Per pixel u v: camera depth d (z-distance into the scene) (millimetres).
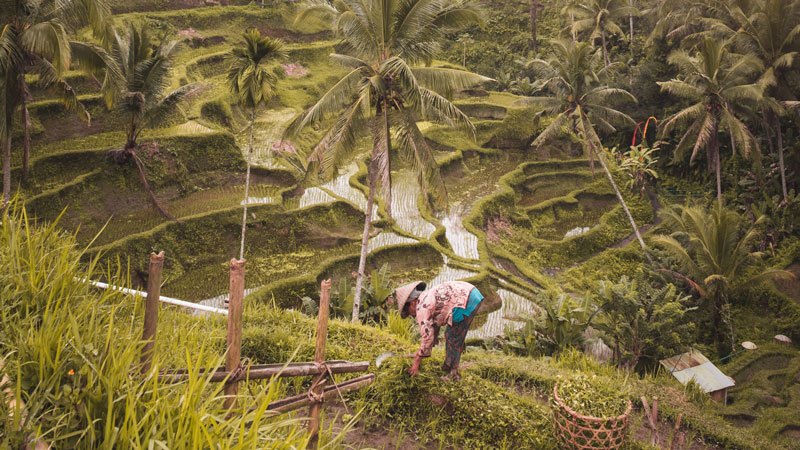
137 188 25844
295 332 6824
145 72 24609
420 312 5344
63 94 20719
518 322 23391
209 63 37031
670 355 16531
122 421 2309
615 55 46531
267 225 25703
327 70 41406
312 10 17500
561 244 30750
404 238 27266
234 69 20672
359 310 18688
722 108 30219
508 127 39156
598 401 5406
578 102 32125
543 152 39281
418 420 5770
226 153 29219
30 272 2916
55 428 2107
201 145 28641
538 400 7211
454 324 5512
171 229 23797
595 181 36656
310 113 16891
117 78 19734
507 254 28453
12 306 2768
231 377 3232
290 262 24828
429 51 17516
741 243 25453
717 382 15531
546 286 26469
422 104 15555
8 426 2059
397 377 5863
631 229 33656
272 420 3227
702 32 36469
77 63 21469
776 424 18500
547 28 51375
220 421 2338
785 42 31734
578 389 5594
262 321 7074
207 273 23438
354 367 3850
